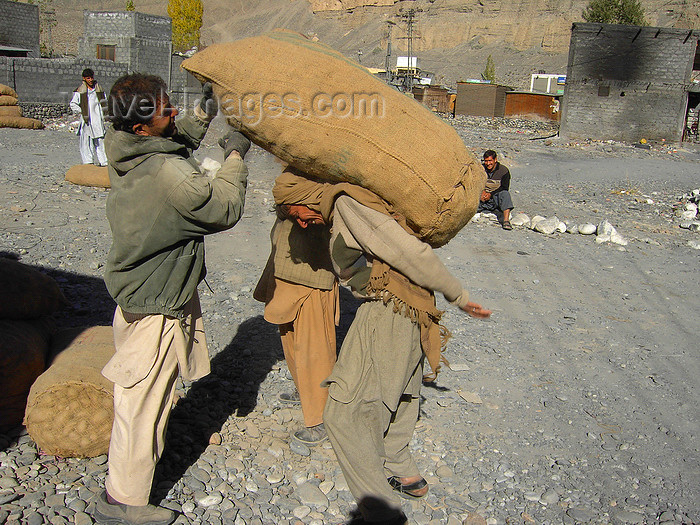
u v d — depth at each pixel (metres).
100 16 26.88
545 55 88.38
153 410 2.38
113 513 2.40
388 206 2.35
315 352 2.97
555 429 3.46
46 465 2.73
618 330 5.05
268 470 2.88
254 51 2.26
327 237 2.84
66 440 2.67
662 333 5.05
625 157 22.86
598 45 28.62
